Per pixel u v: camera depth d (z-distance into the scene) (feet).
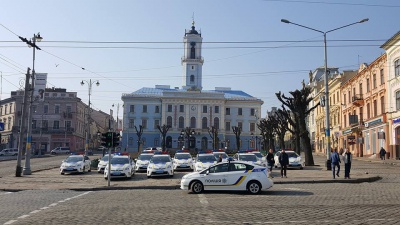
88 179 87.40
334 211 37.32
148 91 340.39
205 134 319.68
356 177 76.33
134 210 40.09
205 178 56.80
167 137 317.22
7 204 46.85
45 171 113.50
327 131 100.17
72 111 281.13
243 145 331.16
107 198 52.54
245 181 55.06
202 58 338.75
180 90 336.08
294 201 45.60
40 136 270.87
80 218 35.53
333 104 233.14
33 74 101.65
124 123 321.73
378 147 163.84
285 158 79.71
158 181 79.77
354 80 194.39
